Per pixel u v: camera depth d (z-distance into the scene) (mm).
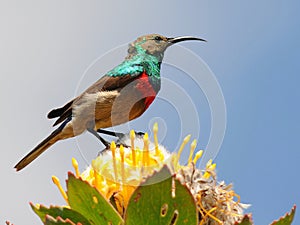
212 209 4410
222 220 4484
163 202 3924
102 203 4227
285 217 4008
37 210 4309
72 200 4277
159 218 3945
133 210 3945
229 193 4578
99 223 4281
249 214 3852
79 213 4266
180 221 3949
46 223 3961
